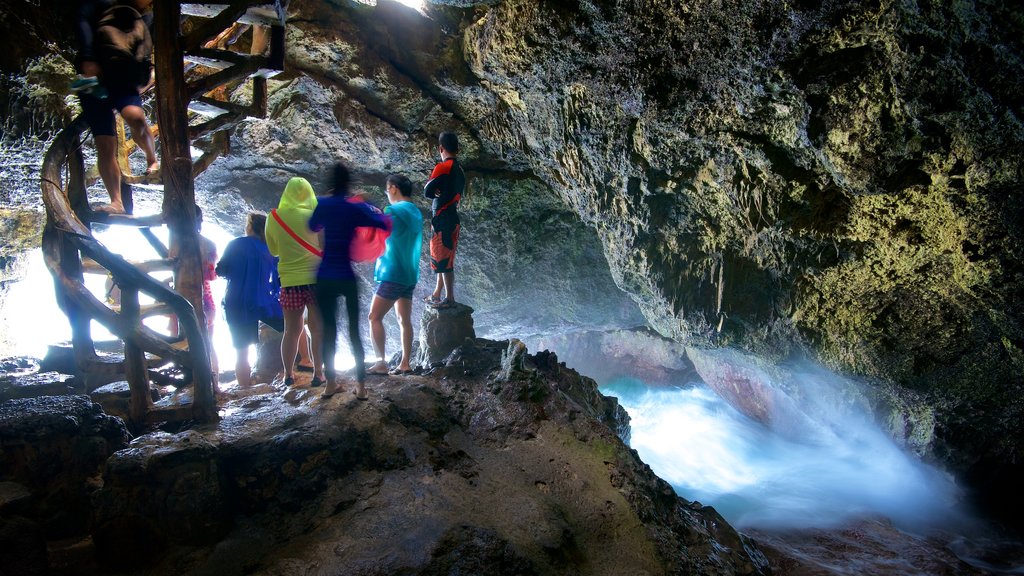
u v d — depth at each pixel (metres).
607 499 4.67
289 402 5.14
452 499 4.28
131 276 4.50
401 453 4.68
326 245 4.73
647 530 4.53
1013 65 4.25
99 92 4.82
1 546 3.47
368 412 4.89
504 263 9.65
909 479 8.15
